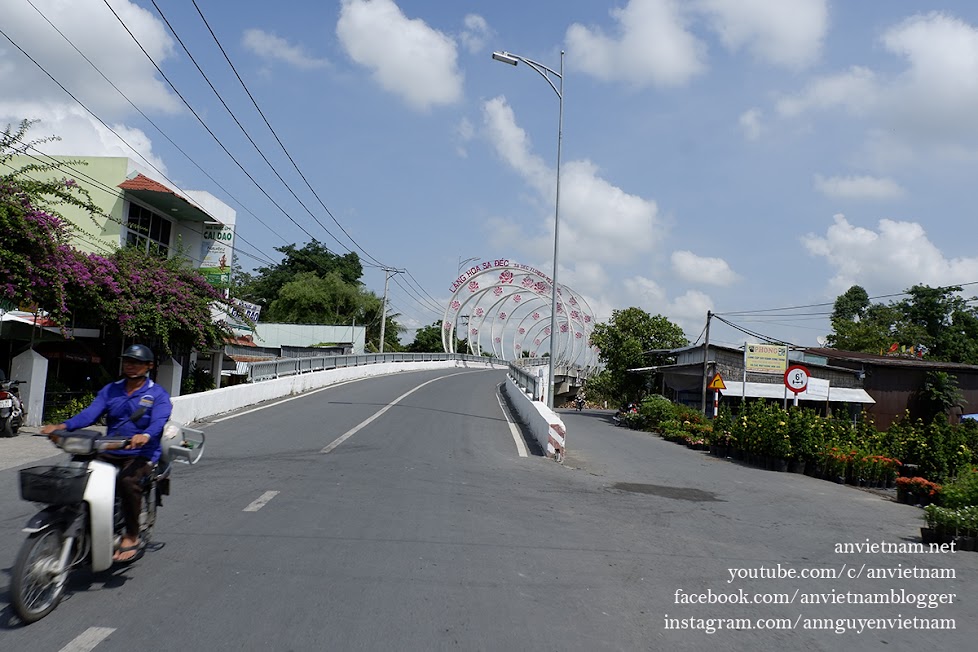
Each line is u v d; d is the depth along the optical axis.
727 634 5.29
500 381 44.84
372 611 5.23
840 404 32.19
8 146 13.82
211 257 30.55
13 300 13.78
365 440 15.23
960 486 10.11
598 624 5.26
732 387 30.38
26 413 15.21
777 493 13.13
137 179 25.95
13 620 4.77
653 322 41.50
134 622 4.82
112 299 17.62
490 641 4.78
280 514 8.18
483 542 7.45
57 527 4.95
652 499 11.15
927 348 49.28
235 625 4.84
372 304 68.31
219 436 14.75
